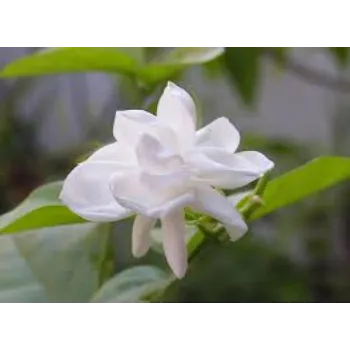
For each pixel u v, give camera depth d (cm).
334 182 27
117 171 24
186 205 24
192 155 24
